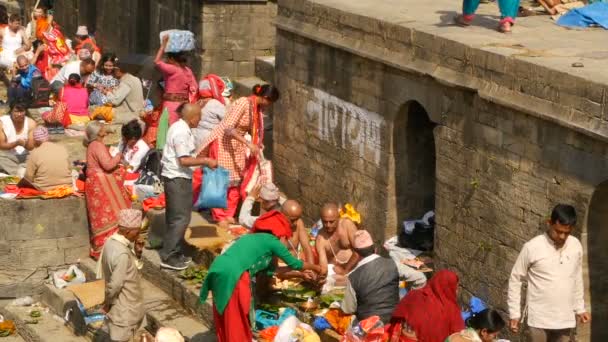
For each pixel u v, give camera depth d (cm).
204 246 1515
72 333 1526
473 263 1387
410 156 1537
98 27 2833
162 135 1741
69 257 1681
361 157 1589
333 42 1599
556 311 1183
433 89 1424
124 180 1705
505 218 1327
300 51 1706
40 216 1661
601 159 1187
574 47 1352
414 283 1370
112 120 2056
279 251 1314
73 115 2041
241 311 1293
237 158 1603
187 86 1841
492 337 1103
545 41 1385
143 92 2278
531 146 1277
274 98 1605
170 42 1828
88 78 2155
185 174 1509
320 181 1695
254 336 1341
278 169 1805
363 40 1546
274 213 1325
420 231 1524
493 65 1312
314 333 1285
